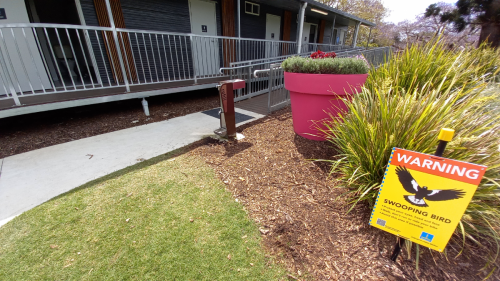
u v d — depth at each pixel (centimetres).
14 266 131
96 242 147
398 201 116
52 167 238
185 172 226
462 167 95
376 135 154
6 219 167
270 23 887
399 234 121
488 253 136
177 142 296
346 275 126
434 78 260
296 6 842
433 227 110
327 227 157
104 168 235
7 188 203
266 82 694
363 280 123
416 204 111
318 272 128
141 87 438
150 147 283
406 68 272
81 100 342
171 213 172
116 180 213
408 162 108
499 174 132
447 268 129
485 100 177
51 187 204
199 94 606
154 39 555
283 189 197
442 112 153
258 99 515
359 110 190
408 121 149
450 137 94
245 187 201
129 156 260
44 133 330
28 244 146
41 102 314
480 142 141
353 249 141
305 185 200
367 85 280
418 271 127
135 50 526
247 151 262
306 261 135
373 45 2192
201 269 130
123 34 498
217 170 228
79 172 228
